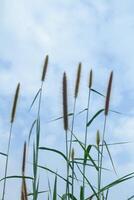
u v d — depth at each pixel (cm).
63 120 139
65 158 138
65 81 142
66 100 141
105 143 145
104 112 150
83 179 137
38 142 139
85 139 148
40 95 149
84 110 153
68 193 135
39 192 139
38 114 143
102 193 138
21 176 141
